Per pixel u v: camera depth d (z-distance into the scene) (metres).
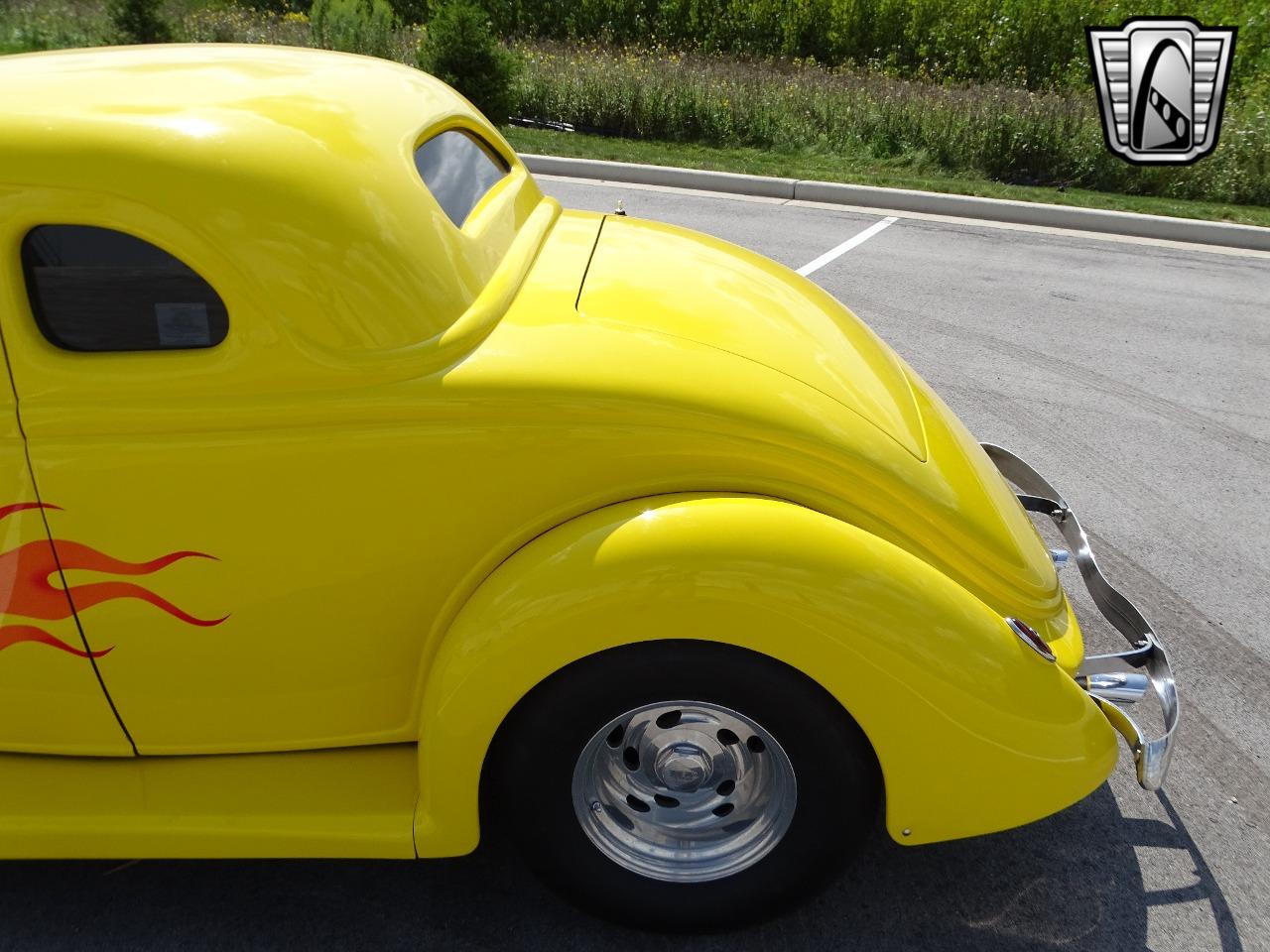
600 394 1.95
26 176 1.82
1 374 1.87
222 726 2.15
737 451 2.01
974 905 2.39
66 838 2.07
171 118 1.92
